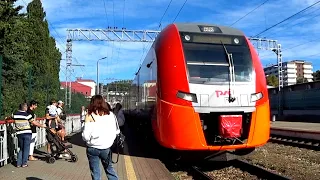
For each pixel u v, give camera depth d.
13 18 19.03
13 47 18.55
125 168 10.23
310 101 40.44
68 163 10.71
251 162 11.45
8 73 17.34
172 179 8.86
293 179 8.70
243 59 10.31
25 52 20.62
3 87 16.75
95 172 6.04
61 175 8.86
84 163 10.80
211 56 10.20
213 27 10.94
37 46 24.83
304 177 9.12
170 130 9.77
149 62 13.27
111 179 6.24
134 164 11.03
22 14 20.56
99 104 6.05
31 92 18.02
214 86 9.75
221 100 9.65
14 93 17.09
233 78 9.95
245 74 10.12
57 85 26.84
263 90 10.20
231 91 9.77
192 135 9.53
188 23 11.09
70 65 38.81
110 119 6.12
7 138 10.33
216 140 9.65
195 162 11.55
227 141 9.70
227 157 9.98
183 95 9.67
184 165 11.38
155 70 11.19
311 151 14.27
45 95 21.27
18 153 9.90
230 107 9.65
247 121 9.85
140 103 17.36
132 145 16.50
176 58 10.11
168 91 9.94
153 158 12.40
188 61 10.01
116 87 69.62
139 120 18.64
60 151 11.01
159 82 10.44
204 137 9.59
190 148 9.58
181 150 10.00
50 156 10.73
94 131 5.94
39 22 25.47
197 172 9.89
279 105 47.19
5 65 17.42
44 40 25.53
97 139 5.94
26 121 9.83
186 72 9.84
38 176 8.62
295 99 43.69
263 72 10.61
